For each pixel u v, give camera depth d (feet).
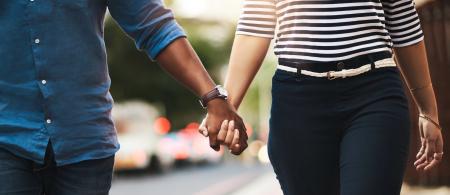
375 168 10.68
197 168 88.07
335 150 11.41
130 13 10.16
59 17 9.52
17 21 9.45
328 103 11.23
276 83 11.60
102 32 9.98
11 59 9.51
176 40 10.15
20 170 9.55
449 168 30.48
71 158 9.68
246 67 12.23
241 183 56.75
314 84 11.25
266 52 12.32
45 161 9.65
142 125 66.28
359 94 11.16
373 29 11.28
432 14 31.24
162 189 52.85
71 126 9.66
